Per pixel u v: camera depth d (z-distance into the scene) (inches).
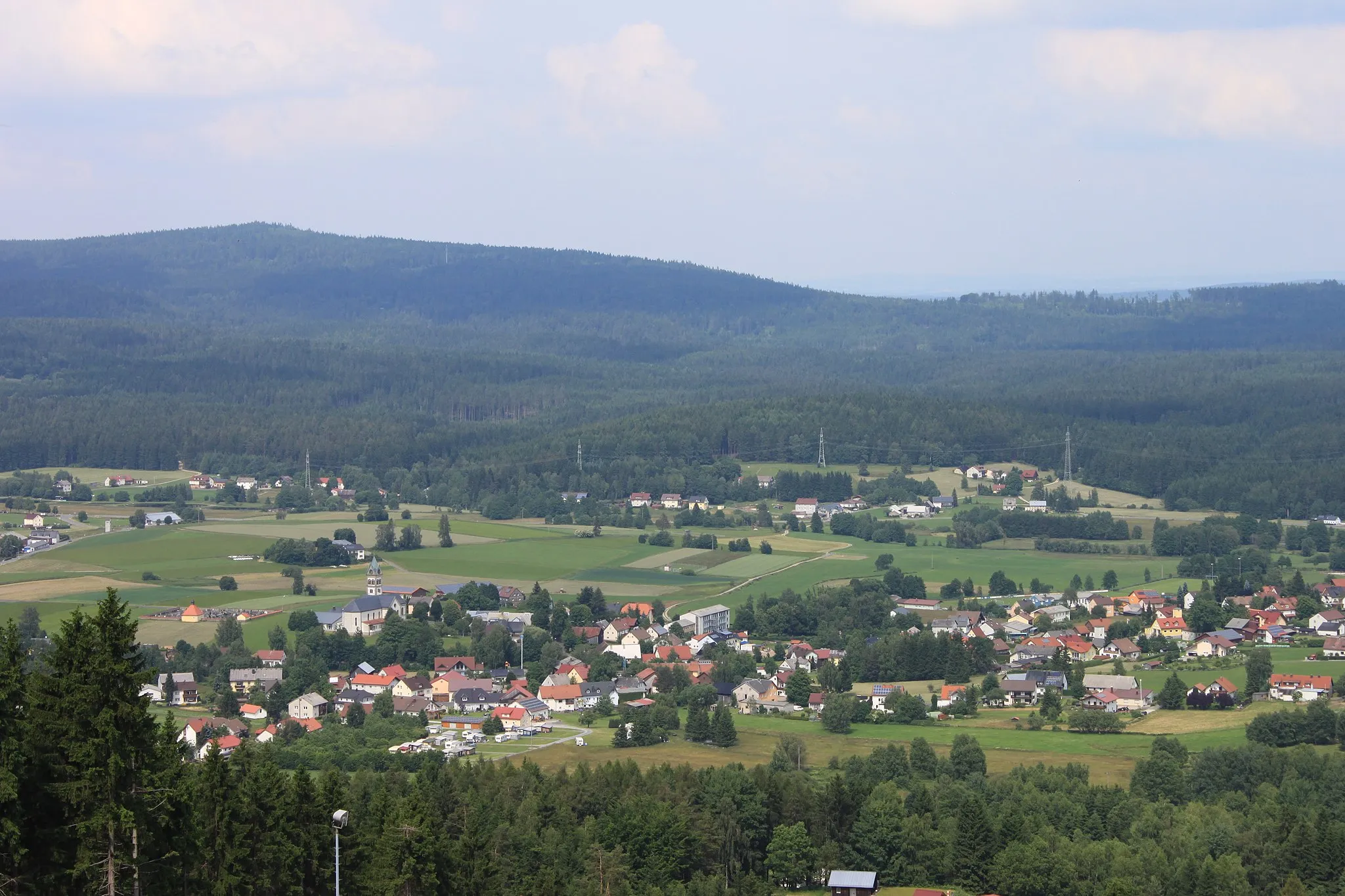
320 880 7815.0
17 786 5821.9
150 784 6151.6
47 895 5940.0
